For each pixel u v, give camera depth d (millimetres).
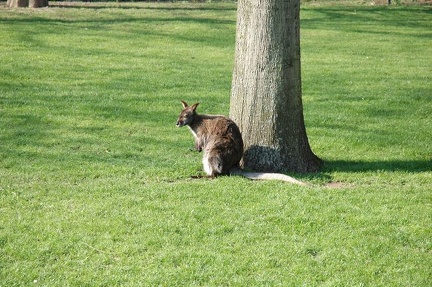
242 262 8109
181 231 9008
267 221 9430
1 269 7844
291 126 12086
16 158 12617
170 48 25953
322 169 12469
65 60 22438
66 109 16391
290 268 8008
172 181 11492
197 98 18094
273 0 11680
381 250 8562
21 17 31266
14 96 17375
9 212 9609
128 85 19328
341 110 17438
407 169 12539
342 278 7766
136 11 35906
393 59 25438
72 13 33750
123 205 9969
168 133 14812
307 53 26359
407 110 17578
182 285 7559
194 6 40250
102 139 14164
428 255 8477
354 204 10242
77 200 10211
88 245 8523
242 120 12203
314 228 9195
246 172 11797
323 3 43625
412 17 37469
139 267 7926
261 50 11859
